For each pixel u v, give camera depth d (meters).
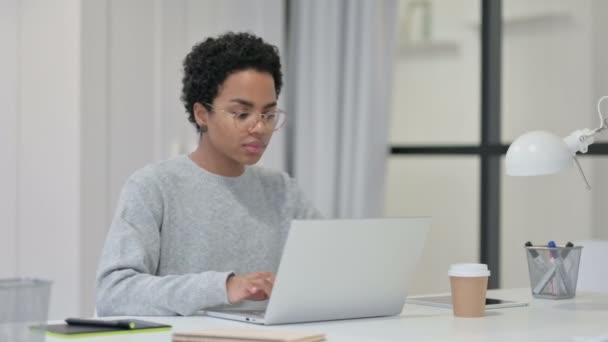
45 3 3.31
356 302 1.85
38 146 3.31
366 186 3.83
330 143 3.87
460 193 4.86
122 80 3.42
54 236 3.30
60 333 1.54
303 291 1.76
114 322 1.63
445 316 1.93
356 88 3.85
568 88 4.43
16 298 1.28
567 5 4.43
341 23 3.88
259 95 2.21
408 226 1.88
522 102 4.59
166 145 3.57
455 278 1.92
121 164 3.42
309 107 3.92
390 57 3.88
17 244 3.30
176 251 2.24
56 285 3.30
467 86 4.79
